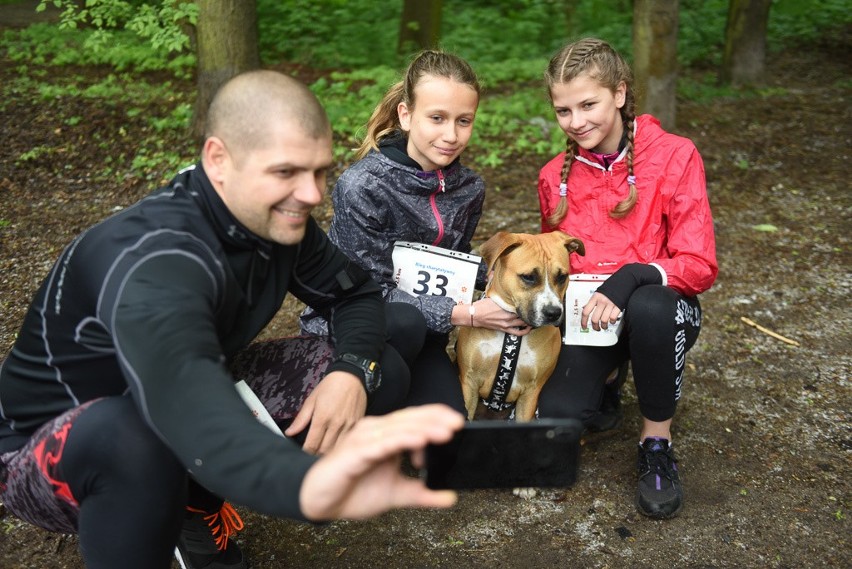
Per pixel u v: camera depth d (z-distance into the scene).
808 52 11.62
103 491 1.80
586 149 3.05
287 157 1.73
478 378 3.09
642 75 7.11
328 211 5.50
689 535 2.75
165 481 1.80
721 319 4.25
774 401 3.54
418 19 10.60
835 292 4.52
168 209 1.82
